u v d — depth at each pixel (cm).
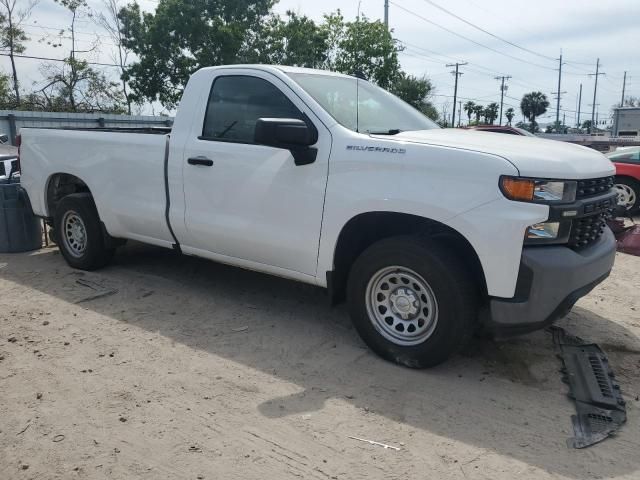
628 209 1030
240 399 344
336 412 331
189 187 473
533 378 376
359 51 2772
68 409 329
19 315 472
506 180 329
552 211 329
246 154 435
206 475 274
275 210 420
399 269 373
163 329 448
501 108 6956
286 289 547
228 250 464
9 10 2675
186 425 315
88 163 557
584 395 352
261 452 292
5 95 2741
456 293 351
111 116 2105
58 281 563
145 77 2947
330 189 390
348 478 274
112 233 558
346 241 401
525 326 339
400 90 3309
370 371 381
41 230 711
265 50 2980
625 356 414
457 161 343
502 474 278
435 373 379
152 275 582
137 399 341
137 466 280
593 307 515
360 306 394
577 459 291
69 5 2752
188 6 2842
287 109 424
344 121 412
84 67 2827
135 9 2964
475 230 335
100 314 477
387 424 320
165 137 492
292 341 429
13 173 882
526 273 330
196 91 481
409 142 366
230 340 429
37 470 275
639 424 324
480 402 345
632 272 641
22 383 358
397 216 374
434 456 292
